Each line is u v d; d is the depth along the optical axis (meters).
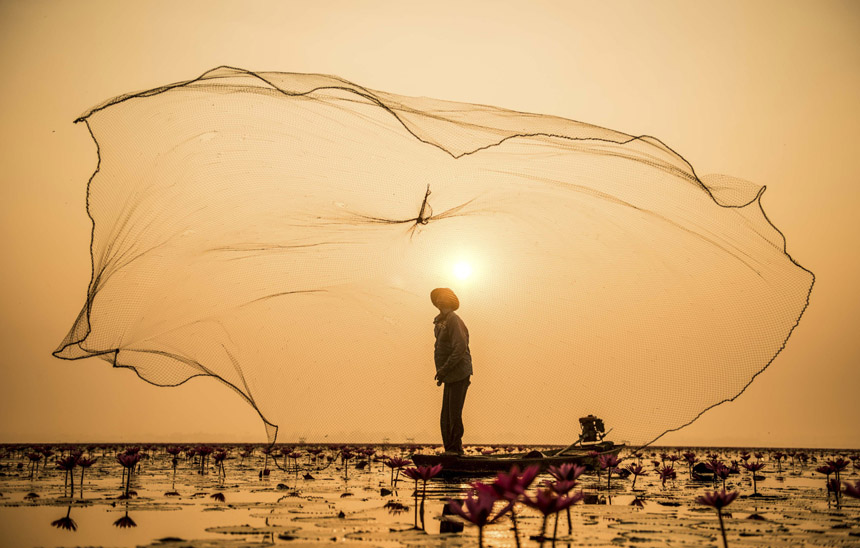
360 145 7.90
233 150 7.58
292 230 7.80
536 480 8.70
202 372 7.44
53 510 5.87
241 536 4.47
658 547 4.11
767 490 8.23
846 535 4.59
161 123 7.36
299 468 12.45
